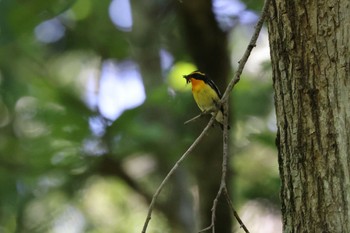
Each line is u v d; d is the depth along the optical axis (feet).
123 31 55.57
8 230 52.06
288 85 20.52
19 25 44.86
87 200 54.54
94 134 43.57
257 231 43.88
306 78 20.12
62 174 44.60
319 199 19.54
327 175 19.44
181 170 48.19
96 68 58.18
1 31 45.75
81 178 45.80
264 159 49.34
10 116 54.90
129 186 47.34
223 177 19.01
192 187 52.80
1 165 45.09
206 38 40.60
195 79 32.71
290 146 20.36
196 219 49.57
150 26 51.06
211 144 42.22
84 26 55.52
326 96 19.72
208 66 41.34
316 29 20.11
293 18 20.54
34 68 55.36
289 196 20.31
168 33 51.78
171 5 50.78
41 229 52.19
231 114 45.09
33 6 43.80
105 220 56.70
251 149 49.32
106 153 43.83
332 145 19.48
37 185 48.11
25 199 48.85
